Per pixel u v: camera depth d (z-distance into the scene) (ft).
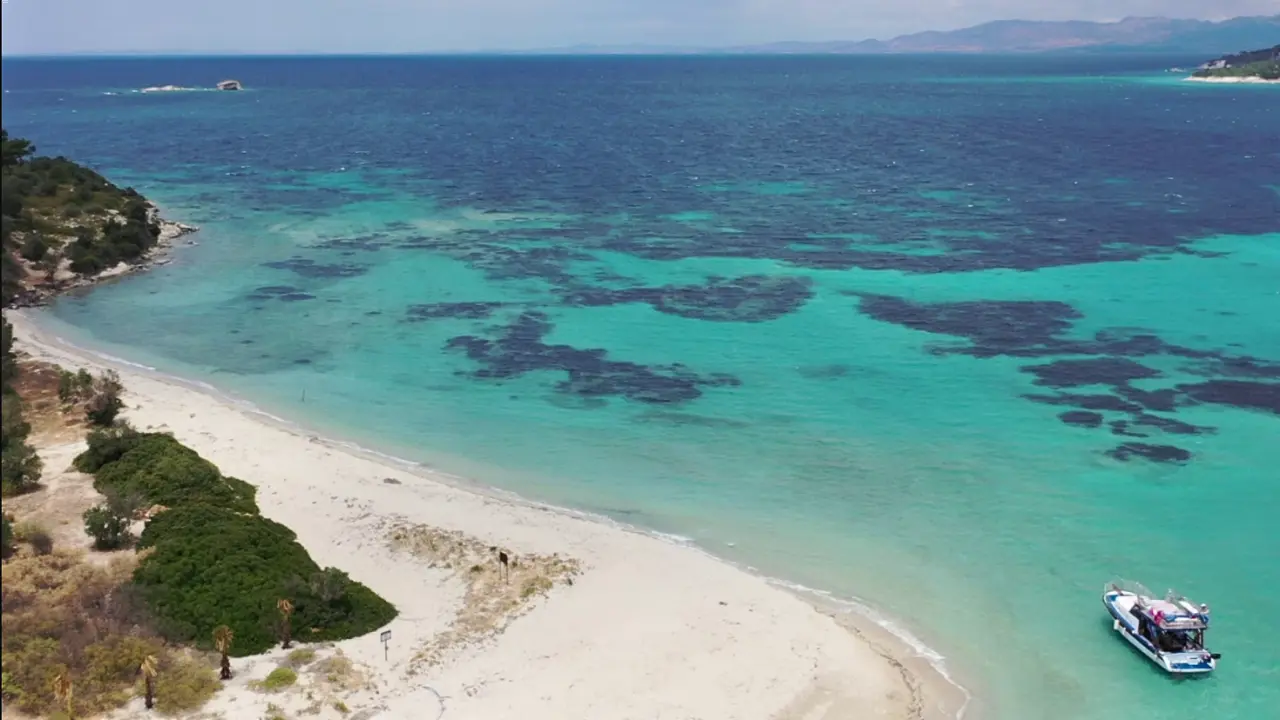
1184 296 242.37
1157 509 138.00
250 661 99.71
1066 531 132.05
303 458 151.53
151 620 102.42
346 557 122.83
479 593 114.83
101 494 134.51
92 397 165.78
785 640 106.63
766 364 197.47
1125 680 102.47
